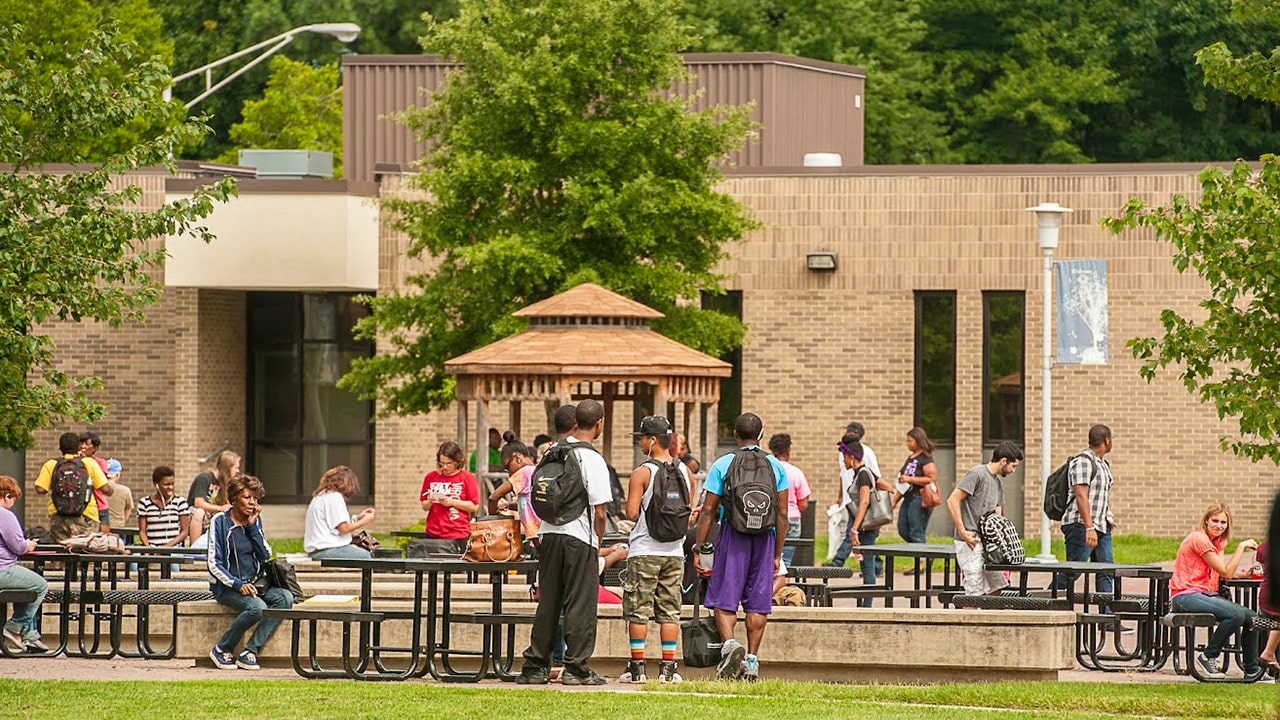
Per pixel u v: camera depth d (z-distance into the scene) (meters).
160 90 32.78
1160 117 95.69
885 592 31.75
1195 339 29.59
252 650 27.52
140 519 38.84
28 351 30.19
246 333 60.38
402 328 55.47
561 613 26.12
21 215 31.08
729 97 63.16
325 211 54.84
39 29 67.81
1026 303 54.28
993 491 31.47
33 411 31.00
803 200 55.44
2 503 29.14
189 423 56.31
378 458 55.75
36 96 31.42
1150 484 53.69
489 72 47.88
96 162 56.00
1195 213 28.97
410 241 54.75
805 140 64.88
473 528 26.34
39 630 30.27
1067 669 28.45
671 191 47.16
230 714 21.92
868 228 55.19
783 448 35.97
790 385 55.50
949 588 33.38
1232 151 96.25
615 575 30.20
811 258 54.84
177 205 31.50
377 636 26.62
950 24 98.00
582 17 47.47
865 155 92.25
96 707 22.42
